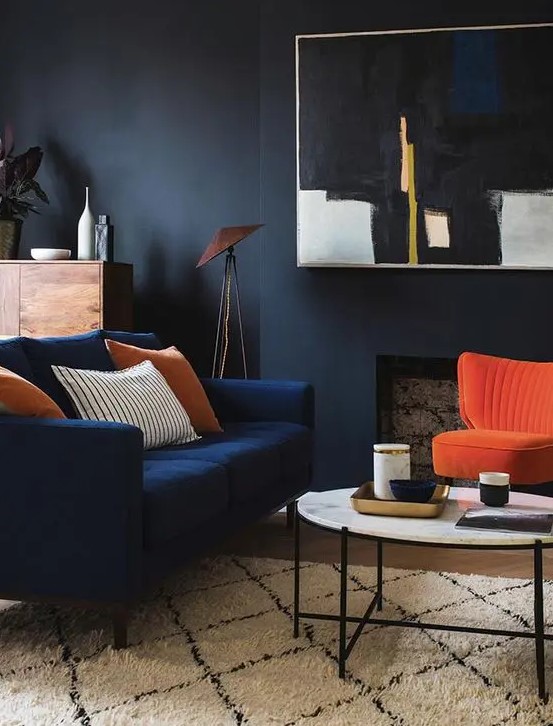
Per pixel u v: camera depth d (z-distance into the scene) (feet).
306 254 16.35
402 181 15.85
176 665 8.43
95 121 17.98
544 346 15.52
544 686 7.84
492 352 15.74
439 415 16.42
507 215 15.44
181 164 17.65
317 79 16.16
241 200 17.40
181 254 17.72
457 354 15.88
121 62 17.83
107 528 8.81
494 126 15.42
